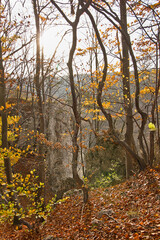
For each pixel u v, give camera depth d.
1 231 9.02
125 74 12.30
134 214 6.25
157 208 6.06
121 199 8.52
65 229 7.41
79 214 8.66
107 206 8.13
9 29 8.16
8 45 8.17
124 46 12.56
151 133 9.80
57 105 17.95
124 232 5.18
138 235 4.74
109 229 5.68
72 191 12.62
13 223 9.45
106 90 11.49
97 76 11.43
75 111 8.85
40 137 9.75
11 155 7.80
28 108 15.02
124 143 10.30
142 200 7.54
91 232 6.02
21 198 11.62
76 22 7.26
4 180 8.26
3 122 7.72
